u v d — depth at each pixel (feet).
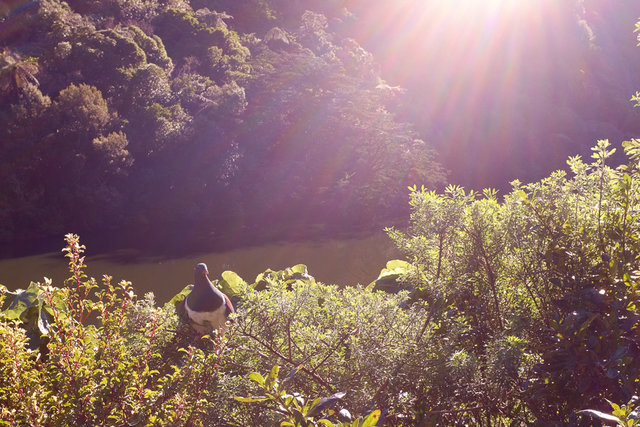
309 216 168.14
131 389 5.98
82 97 155.94
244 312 7.55
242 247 136.26
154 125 165.48
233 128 181.27
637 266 7.30
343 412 5.03
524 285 8.32
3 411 5.15
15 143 150.10
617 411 4.26
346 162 184.75
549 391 6.85
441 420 7.18
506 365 7.07
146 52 191.11
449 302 8.79
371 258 121.70
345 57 233.35
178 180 165.68
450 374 7.20
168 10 228.43
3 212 146.51
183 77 189.67
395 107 223.92
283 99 193.06
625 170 7.70
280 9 295.89
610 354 6.46
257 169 179.32
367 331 7.30
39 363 6.27
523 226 8.25
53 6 197.98
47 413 5.56
